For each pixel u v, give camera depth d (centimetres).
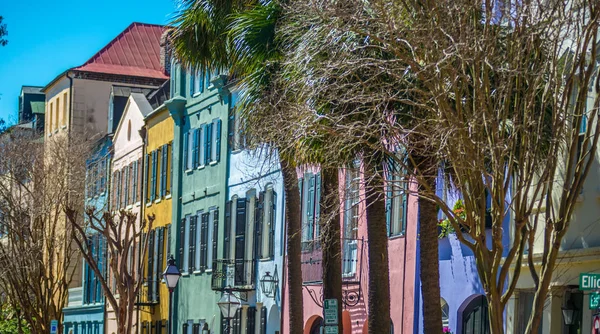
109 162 6100
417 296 3011
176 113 5028
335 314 2480
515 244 1666
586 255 2258
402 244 3106
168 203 5150
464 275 2783
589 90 2206
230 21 2842
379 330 2336
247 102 2464
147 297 5256
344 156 2055
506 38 1745
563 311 2344
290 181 2747
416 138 1858
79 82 6994
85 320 6372
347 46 1777
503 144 1666
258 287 4103
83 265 6444
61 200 4941
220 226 4503
